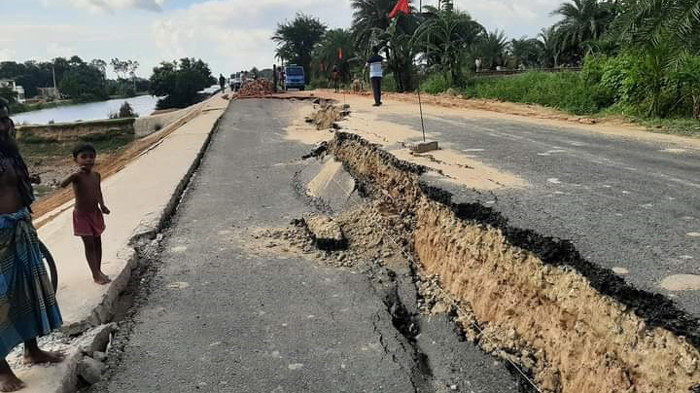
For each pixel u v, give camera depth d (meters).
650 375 3.39
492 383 4.43
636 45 13.01
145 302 5.69
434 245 6.72
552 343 4.39
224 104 35.50
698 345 3.21
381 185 9.26
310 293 6.00
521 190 6.77
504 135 11.55
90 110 85.00
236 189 10.97
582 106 16.02
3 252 3.63
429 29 28.66
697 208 5.85
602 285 4.10
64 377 3.96
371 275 6.58
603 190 6.69
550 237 4.96
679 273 4.13
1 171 3.62
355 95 30.81
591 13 35.47
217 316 5.41
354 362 4.66
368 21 37.06
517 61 47.84
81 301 5.14
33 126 44.91
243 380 4.35
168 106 86.12
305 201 10.00
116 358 4.60
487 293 5.38
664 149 9.45
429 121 14.48
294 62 68.94
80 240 7.16
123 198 9.62
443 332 5.32
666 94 13.52
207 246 7.48
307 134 18.48
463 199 6.45
